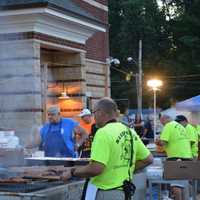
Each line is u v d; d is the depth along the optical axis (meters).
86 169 4.36
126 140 4.52
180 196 7.61
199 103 13.52
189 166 6.30
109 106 4.55
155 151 10.53
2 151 6.58
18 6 10.41
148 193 7.73
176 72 50.06
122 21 54.97
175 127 9.02
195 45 49.41
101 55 15.63
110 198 4.38
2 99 11.08
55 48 12.10
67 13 11.17
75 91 13.30
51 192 4.67
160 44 54.66
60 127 8.05
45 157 7.27
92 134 8.77
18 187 4.79
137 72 53.16
